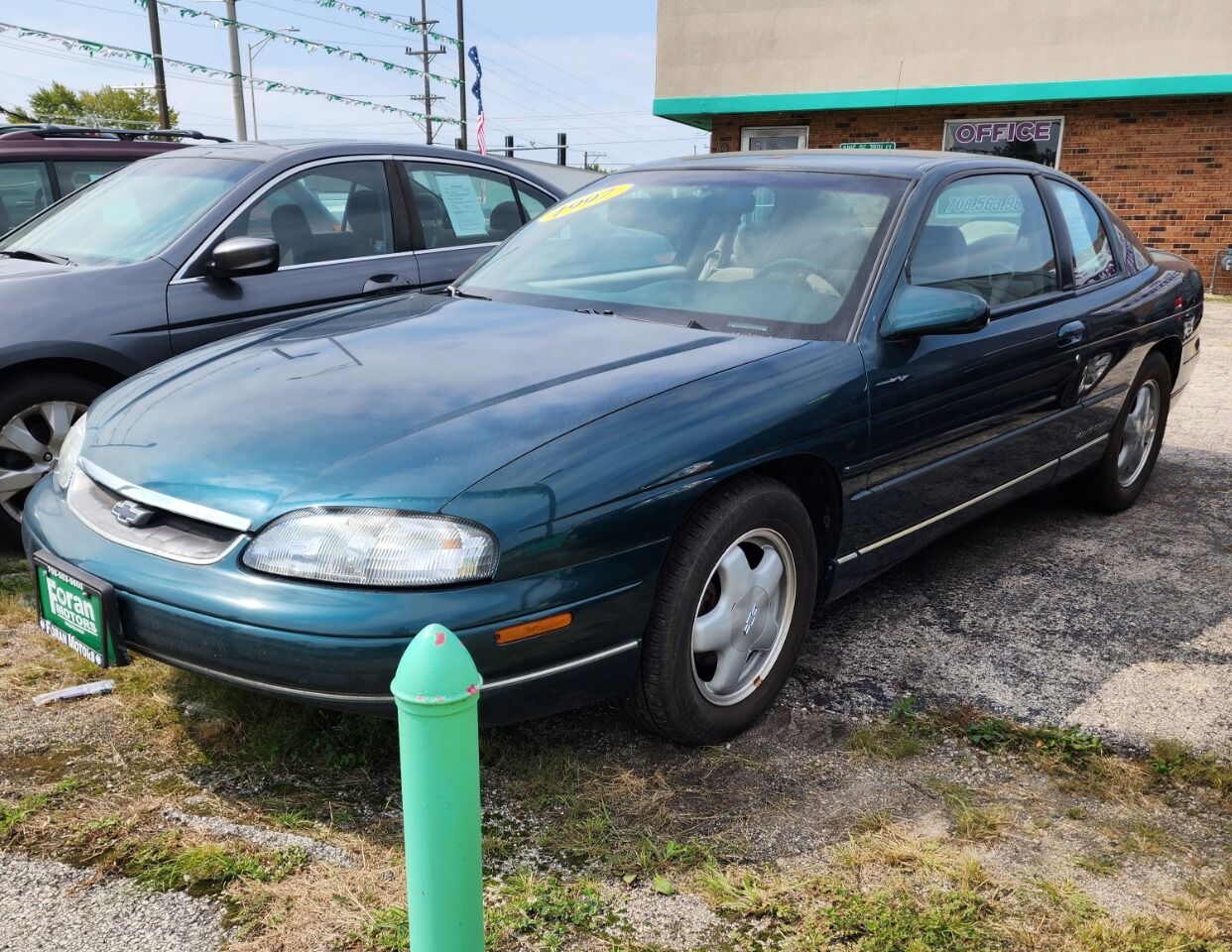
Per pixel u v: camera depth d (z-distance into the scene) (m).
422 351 2.76
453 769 1.45
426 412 2.35
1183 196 13.09
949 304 2.92
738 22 14.55
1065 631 3.43
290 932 1.97
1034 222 3.89
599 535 2.20
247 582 2.10
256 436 2.32
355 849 2.23
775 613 2.73
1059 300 3.86
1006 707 2.90
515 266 3.58
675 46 14.98
